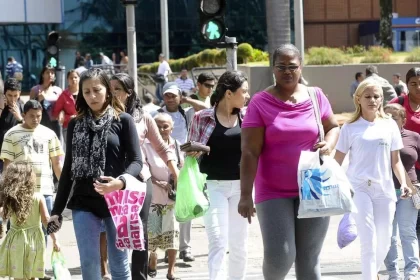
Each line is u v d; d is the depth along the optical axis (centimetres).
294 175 836
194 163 1027
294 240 839
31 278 1148
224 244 1045
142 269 1038
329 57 4241
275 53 852
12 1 6128
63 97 2025
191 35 6525
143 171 1043
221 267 1038
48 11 6275
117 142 896
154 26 6475
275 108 842
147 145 1268
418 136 1191
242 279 1066
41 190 1298
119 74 1097
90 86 895
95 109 902
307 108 847
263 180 848
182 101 1497
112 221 896
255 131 841
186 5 6525
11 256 1141
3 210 1139
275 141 837
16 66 5506
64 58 6366
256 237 1634
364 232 1048
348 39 6769
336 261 1437
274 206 835
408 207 1162
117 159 898
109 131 895
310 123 842
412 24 6381
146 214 1042
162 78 4012
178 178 1032
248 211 835
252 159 839
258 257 1474
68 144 909
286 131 834
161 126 1289
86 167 887
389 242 1068
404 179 1087
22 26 6309
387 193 1059
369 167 1057
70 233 1716
